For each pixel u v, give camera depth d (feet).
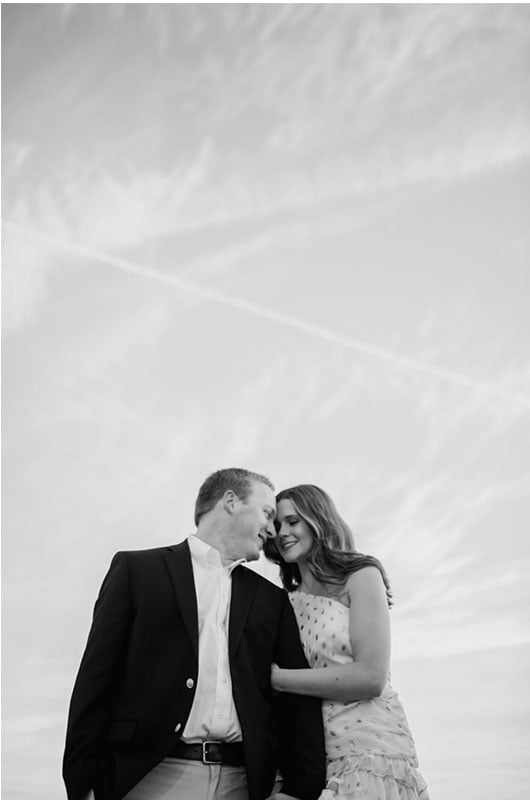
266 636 9.59
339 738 9.43
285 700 9.61
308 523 10.32
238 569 9.91
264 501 10.09
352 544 10.54
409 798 9.39
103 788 8.76
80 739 8.80
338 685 9.40
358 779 9.21
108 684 9.05
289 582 10.80
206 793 8.87
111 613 9.23
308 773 9.19
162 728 8.86
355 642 9.73
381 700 9.73
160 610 9.28
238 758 9.12
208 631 9.36
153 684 9.02
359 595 9.93
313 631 9.95
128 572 9.46
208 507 10.11
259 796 8.95
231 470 10.33
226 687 9.19
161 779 8.89
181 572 9.52
